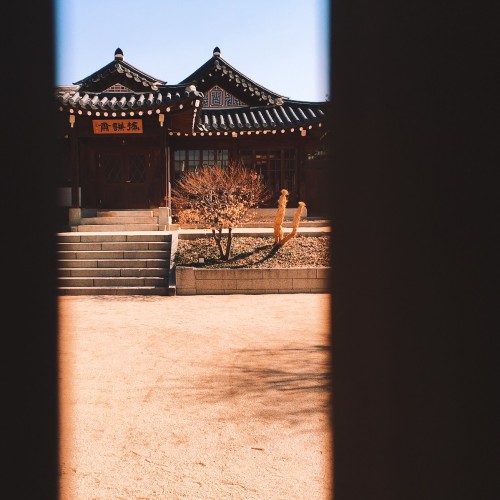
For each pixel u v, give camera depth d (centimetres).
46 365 138
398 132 130
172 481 295
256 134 2064
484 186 122
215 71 2216
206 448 341
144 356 597
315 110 2195
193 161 2134
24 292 128
